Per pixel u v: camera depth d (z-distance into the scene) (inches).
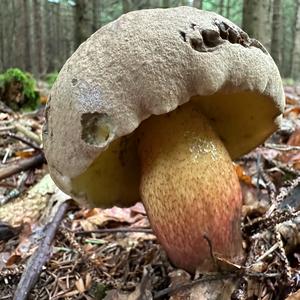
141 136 5.9
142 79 4.8
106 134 5.0
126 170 6.7
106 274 6.9
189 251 5.6
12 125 13.7
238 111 6.4
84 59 5.1
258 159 10.1
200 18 5.2
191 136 5.7
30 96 20.0
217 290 5.4
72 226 9.0
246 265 5.6
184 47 4.9
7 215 8.9
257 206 7.7
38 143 12.1
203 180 5.5
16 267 6.9
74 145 5.0
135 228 8.4
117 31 5.1
